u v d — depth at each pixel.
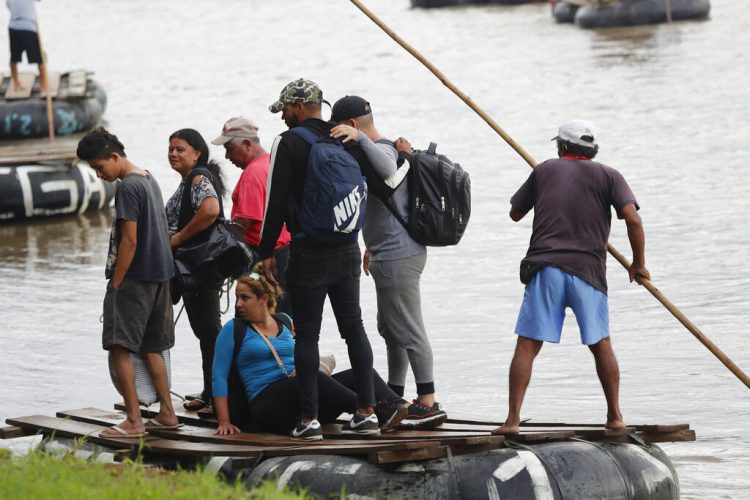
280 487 25.39
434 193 28.44
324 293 27.02
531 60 136.00
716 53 127.44
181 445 27.59
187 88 132.75
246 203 33.09
